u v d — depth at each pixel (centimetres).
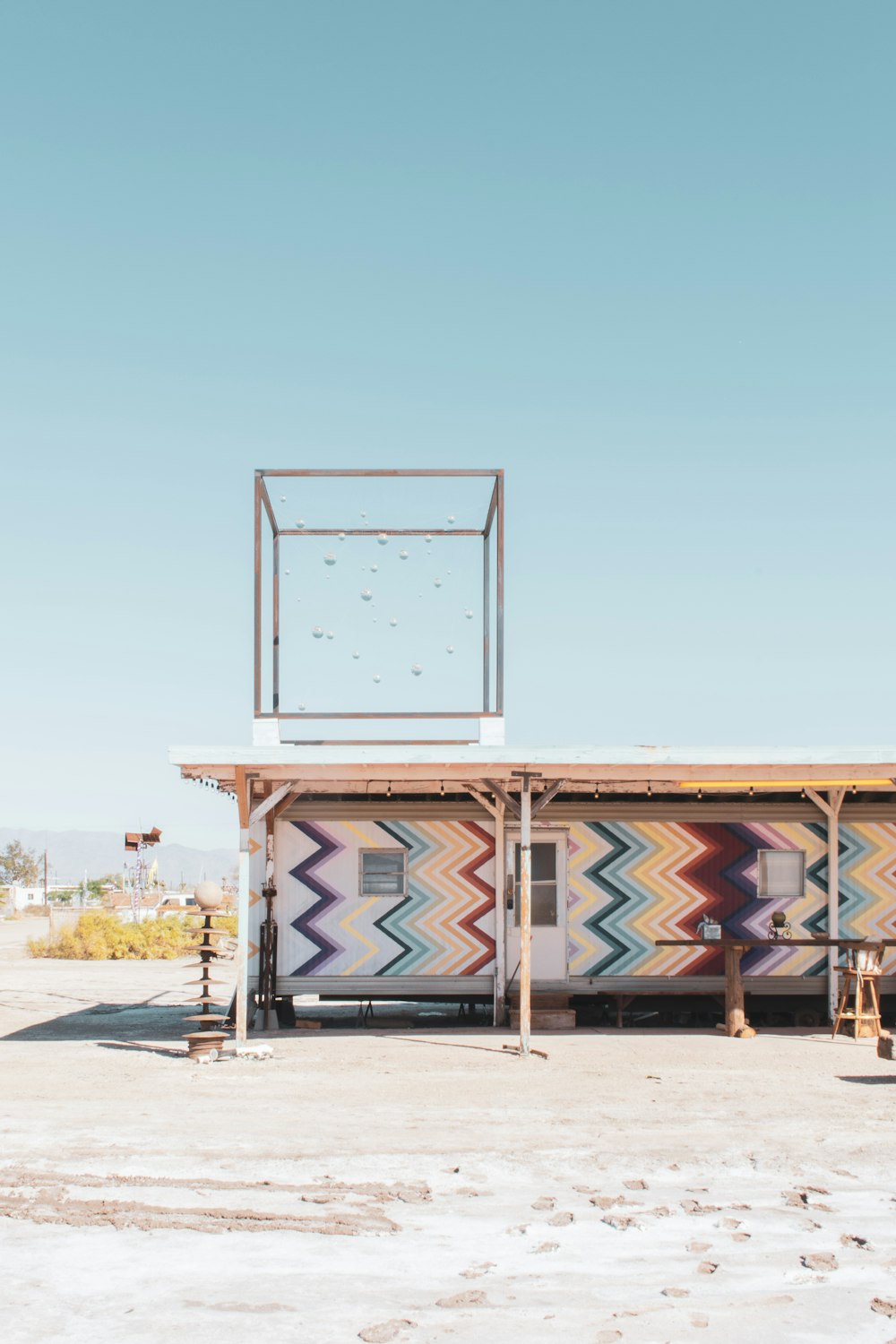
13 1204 674
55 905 8381
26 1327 498
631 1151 806
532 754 1219
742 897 1605
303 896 1574
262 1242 611
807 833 1617
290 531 1420
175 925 3444
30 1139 839
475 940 1574
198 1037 1238
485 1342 483
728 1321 508
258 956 1562
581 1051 1301
